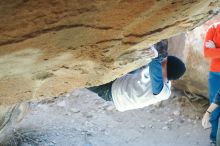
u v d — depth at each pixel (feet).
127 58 7.45
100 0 4.86
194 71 23.31
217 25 17.03
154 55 7.87
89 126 22.76
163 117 23.40
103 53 6.72
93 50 6.43
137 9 5.40
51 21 4.93
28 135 21.15
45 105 24.47
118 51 6.88
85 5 4.85
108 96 13.94
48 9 4.67
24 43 5.24
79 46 6.09
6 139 18.48
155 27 6.46
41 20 4.83
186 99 24.49
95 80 8.20
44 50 5.76
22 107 16.16
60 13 4.82
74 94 25.89
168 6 5.69
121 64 7.64
